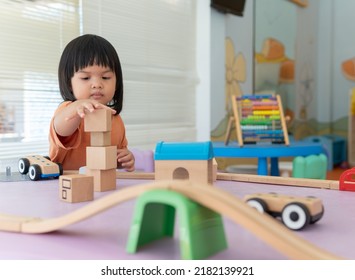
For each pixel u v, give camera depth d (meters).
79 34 1.67
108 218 0.47
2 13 1.40
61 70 0.94
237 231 0.43
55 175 0.82
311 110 3.97
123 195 0.36
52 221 0.41
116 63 0.96
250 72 2.91
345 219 0.47
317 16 4.02
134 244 0.36
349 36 3.93
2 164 1.11
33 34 1.50
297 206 0.43
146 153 1.07
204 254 0.35
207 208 0.36
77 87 0.90
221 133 2.58
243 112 2.06
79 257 0.36
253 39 2.92
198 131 2.39
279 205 0.44
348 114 3.93
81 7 1.66
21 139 1.50
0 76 1.41
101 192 0.65
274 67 3.24
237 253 0.37
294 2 3.53
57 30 1.58
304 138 3.64
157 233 0.39
